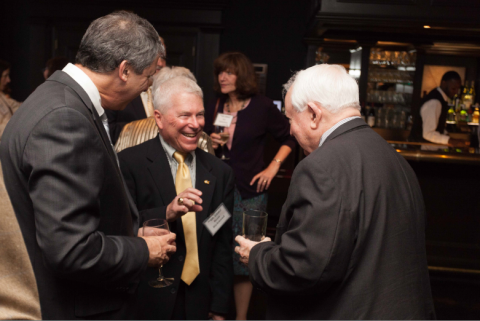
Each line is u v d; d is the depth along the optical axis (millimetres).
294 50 5289
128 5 5066
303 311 1087
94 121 1078
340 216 977
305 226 992
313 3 4309
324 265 962
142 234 1289
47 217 918
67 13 5117
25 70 5430
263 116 2777
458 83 5109
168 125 1484
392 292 1012
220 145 2717
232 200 1761
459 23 3490
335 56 5078
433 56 5129
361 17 3576
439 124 5172
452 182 3797
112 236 1076
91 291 1097
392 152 1152
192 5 5070
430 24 3566
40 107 979
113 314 1149
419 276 1073
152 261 1157
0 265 863
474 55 5004
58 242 920
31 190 941
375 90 5059
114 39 1096
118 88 1157
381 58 4973
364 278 1005
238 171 2711
